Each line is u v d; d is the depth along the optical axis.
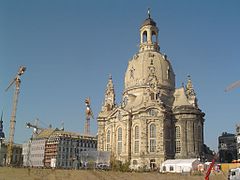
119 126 165.12
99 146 175.50
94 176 103.88
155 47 185.62
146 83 169.62
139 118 158.50
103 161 145.38
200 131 162.88
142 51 184.88
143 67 174.62
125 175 110.12
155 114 157.75
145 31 189.38
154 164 151.88
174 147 159.88
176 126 162.12
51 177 97.00
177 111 162.12
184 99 170.50
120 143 163.00
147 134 156.00
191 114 160.75
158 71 173.62
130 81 176.88
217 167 131.62
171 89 175.50
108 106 185.12
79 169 108.81
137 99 170.00
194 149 157.38
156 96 162.12
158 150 153.50
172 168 143.25
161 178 112.19
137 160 154.00
